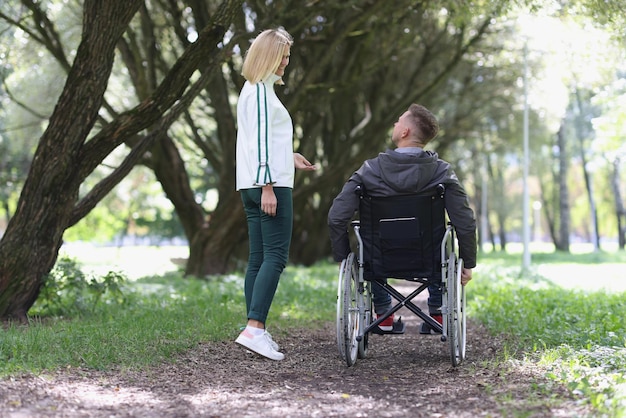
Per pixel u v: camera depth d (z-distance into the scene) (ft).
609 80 52.16
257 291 16.98
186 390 13.87
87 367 15.31
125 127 24.22
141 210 135.13
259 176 16.20
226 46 26.48
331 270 60.23
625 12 30.73
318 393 13.82
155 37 45.50
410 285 45.78
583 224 251.39
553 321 23.31
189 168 94.73
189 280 45.98
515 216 156.66
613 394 12.47
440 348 19.99
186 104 26.11
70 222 24.84
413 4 39.09
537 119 79.66
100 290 27.07
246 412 12.21
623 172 142.00
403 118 17.47
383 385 14.73
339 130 65.31
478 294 36.47
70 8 46.44
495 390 13.55
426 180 16.24
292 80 51.47
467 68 69.82
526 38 57.16
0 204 106.83
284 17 33.60
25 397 12.42
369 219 16.81
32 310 26.04
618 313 25.43
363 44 48.03
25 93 51.67
